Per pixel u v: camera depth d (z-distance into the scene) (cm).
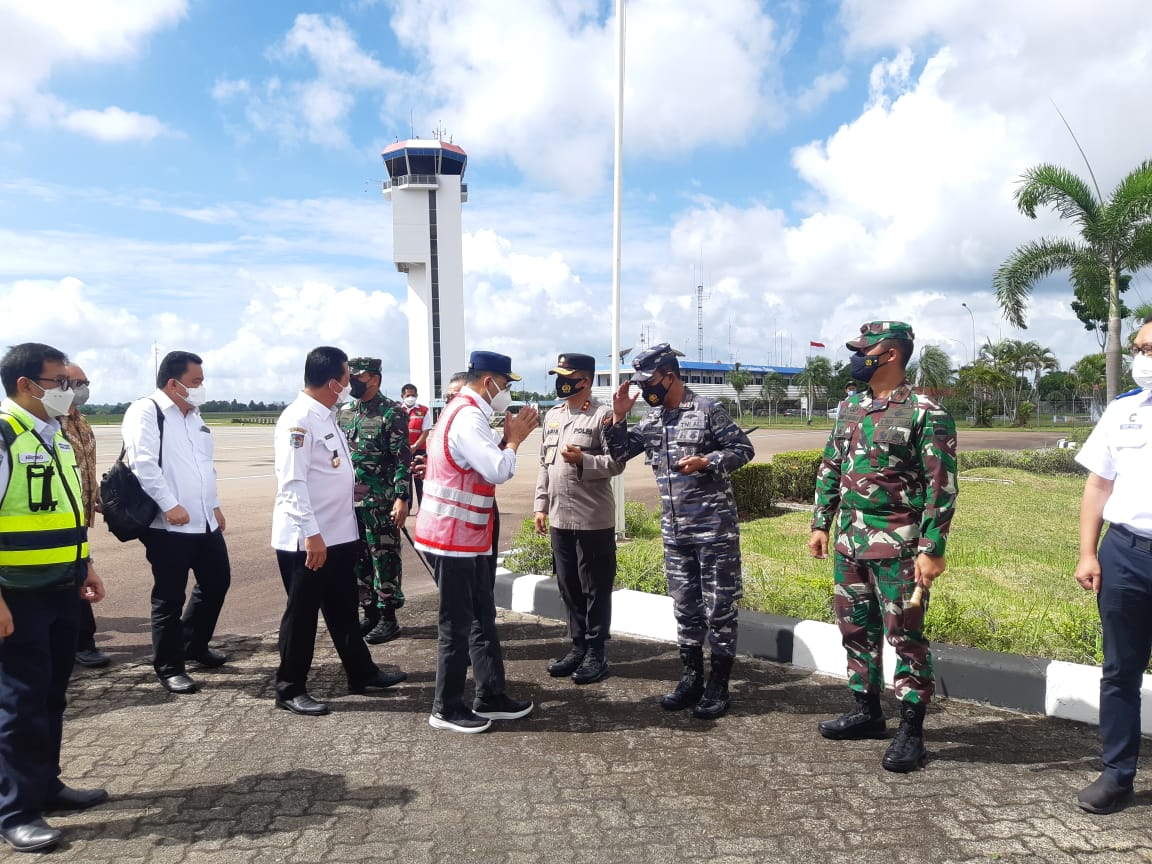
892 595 347
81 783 335
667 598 546
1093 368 5325
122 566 793
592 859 275
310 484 422
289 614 413
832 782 332
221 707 423
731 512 412
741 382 8200
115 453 2428
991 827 294
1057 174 1659
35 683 294
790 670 473
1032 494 1462
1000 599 621
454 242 4741
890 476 349
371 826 298
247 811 310
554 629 568
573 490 455
